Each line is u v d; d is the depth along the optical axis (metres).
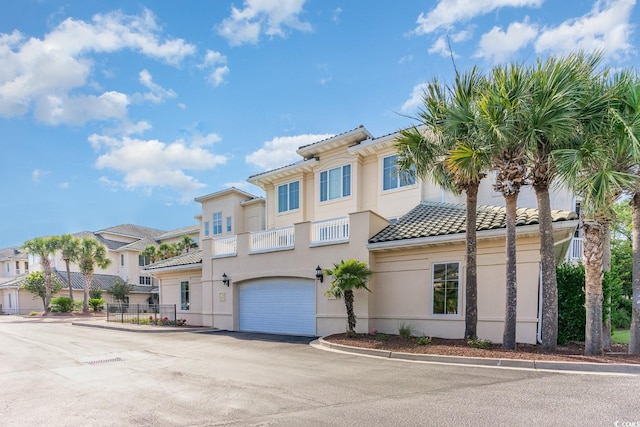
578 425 4.49
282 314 16.25
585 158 7.90
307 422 4.82
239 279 17.69
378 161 18.30
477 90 9.13
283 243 16.30
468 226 10.32
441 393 5.95
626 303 17.84
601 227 8.81
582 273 10.44
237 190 26.80
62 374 8.27
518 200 15.52
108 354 11.10
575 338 10.45
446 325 12.02
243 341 13.66
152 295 43.66
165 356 10.55
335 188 19.77
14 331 19.33
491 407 5.20
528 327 10.56
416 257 12.87
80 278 40.69
